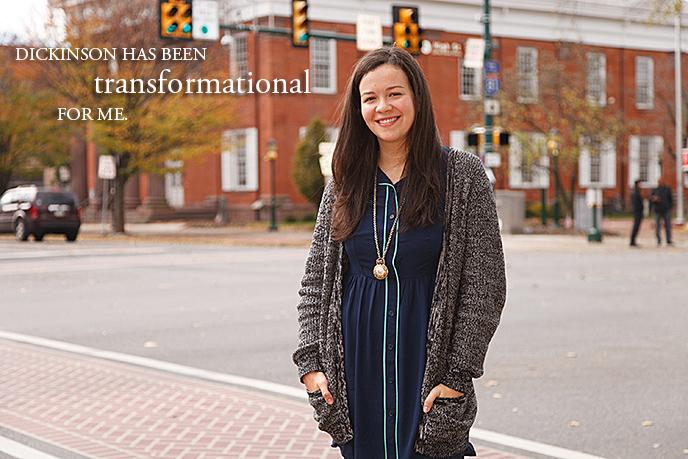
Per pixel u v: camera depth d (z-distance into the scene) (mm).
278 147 47281
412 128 3637
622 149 56969
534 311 14562
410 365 3578
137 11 38531
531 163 42938
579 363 10320
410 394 3574
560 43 50094
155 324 13656
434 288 3580
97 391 9117
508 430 7578
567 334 12312
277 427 7656
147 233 41531
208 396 8820
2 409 8430
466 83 51906
